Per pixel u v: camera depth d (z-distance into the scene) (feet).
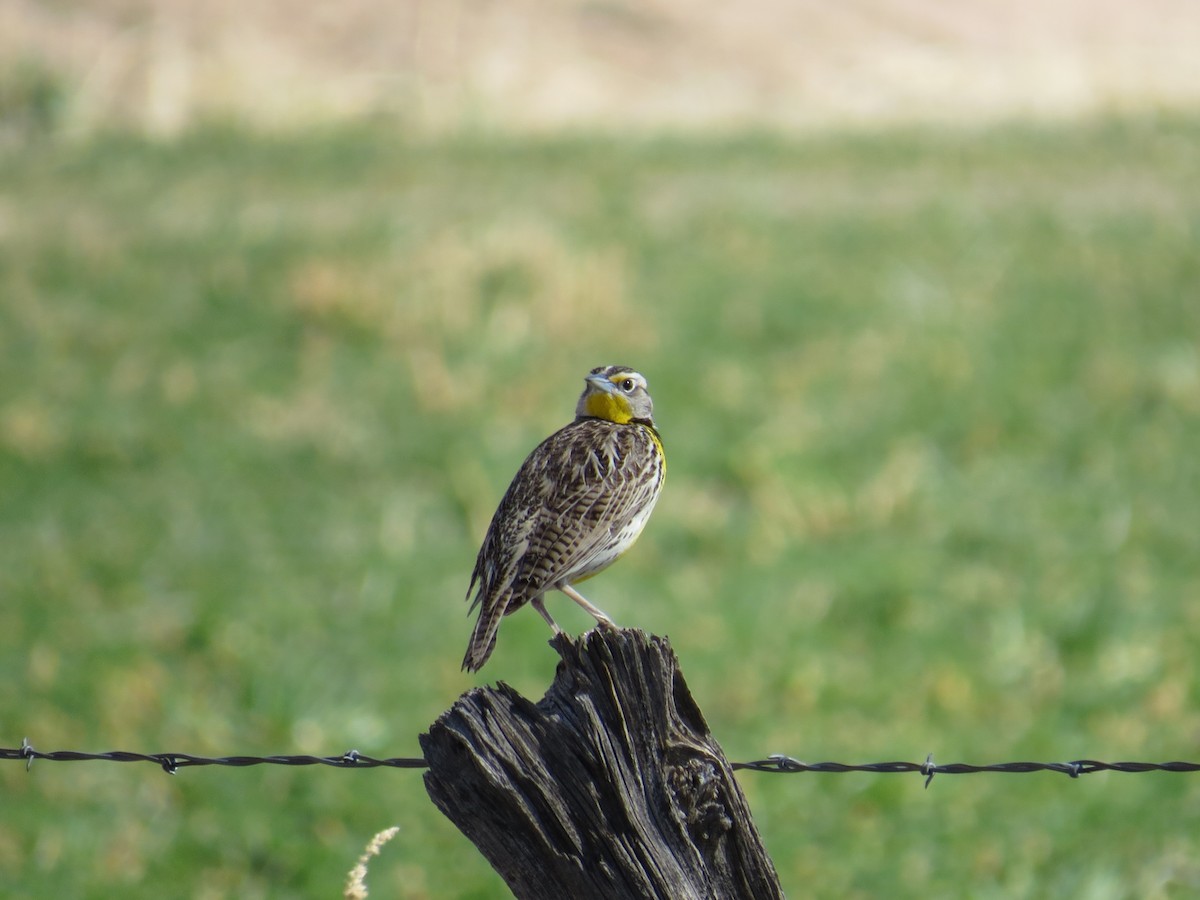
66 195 81.46
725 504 44.60
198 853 29.25
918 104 104.32
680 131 96.99
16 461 46.78
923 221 71.92
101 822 30.04
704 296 61.05
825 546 42.06
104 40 108.27
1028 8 124.06
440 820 30.53
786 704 34.35
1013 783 31.45
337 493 45.16
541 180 82.74
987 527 42.34
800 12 120.37
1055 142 88.89
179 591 39.09
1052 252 66.39
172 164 88.63
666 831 15.42
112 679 34.50
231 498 44.73
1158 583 39.45
